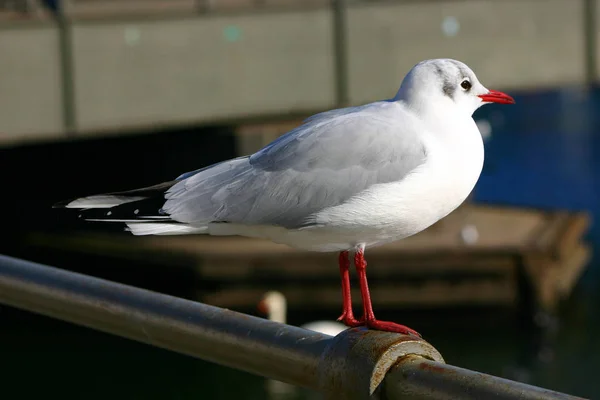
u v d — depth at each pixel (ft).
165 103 49.70
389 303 59.57
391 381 8.65
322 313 60.03
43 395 52.80
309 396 52.90
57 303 11.43
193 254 60.90
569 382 52.85
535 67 52.24
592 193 91.40
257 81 50.75
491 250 59.31
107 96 48.85
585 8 52.06
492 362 56.24
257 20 50.44
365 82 51.57
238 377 55.01
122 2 51.16
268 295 57.67
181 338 10.23
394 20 51.34
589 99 125.59
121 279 64.28
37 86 47.75
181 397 52.80
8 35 46.96
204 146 60.03
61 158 66.08
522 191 92.84
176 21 49.32
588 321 60.95
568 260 63.77
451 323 59.98
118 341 60.34
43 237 68.03
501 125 119.85
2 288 11.96
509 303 59.52
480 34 51.83
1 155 66.95
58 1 48.14
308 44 51.08
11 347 59.41
